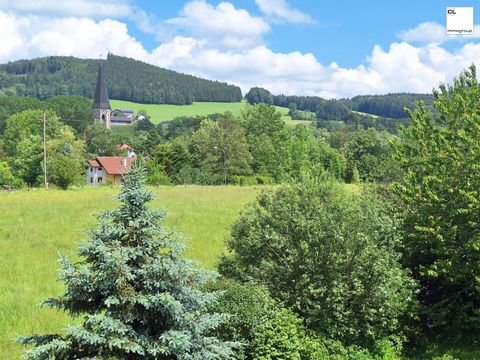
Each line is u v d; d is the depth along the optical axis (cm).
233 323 1332
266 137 9731
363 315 1587
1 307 1830
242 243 1739
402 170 2109
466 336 1852
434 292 1906
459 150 1870
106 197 4594
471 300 1872
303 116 19888
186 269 1004
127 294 962
